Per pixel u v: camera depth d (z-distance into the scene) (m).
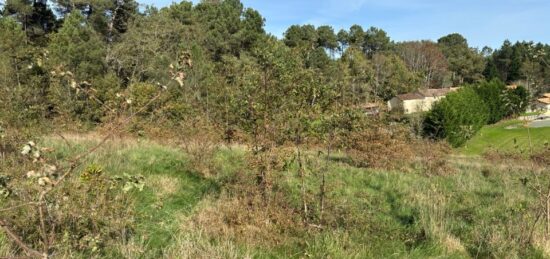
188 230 5.28
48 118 10.15
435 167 12.66
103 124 11.24
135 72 31.66
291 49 6.63
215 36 43.31
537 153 11.48
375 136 12.09
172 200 6.75
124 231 4.72
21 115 7.79
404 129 14.08
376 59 60.25
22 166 4.86
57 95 10.72
